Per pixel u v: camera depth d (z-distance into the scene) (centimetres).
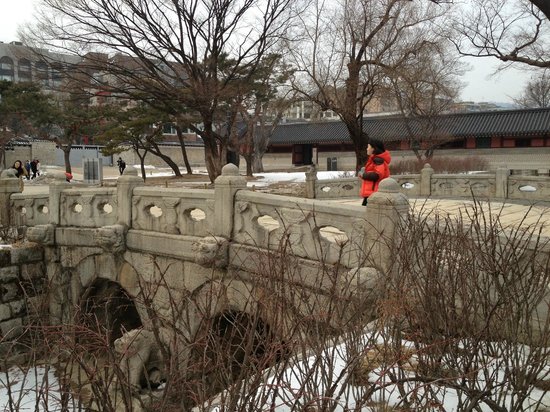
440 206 1409
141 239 1000
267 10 2198
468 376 348
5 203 1353
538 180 1585
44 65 2375
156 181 3216
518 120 3594
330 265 679
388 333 402
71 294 1180
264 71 2455
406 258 447
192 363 389
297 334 402
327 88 2362
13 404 394
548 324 388
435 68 3161
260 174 3366
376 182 952
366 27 2259
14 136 4553
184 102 2220
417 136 3541
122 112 3155
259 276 474
